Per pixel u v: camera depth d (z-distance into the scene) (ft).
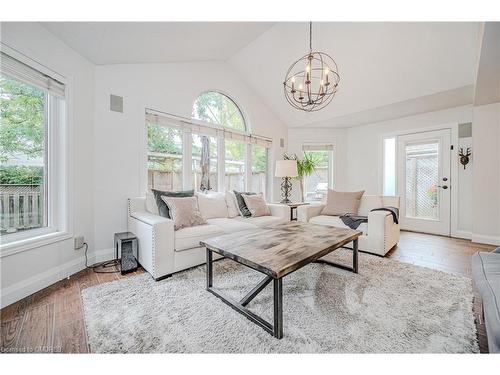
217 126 12.35
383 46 9.60
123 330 4.47
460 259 8.57
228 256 5.16
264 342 4.15
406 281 6.56
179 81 10.67
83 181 7.77
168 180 10.55
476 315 4.91
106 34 6.84
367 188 16.07
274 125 16.02
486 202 11.02
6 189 5.93
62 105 7.14
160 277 6.70
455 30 8.22
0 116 5.76
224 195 11.09
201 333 4.40
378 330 4.43
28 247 5.90
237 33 9.56
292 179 16.89
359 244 9.20
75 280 6.78
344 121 15.34
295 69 11.93
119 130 8.81
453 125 12.55
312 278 6.79
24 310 5.20
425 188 13.62
